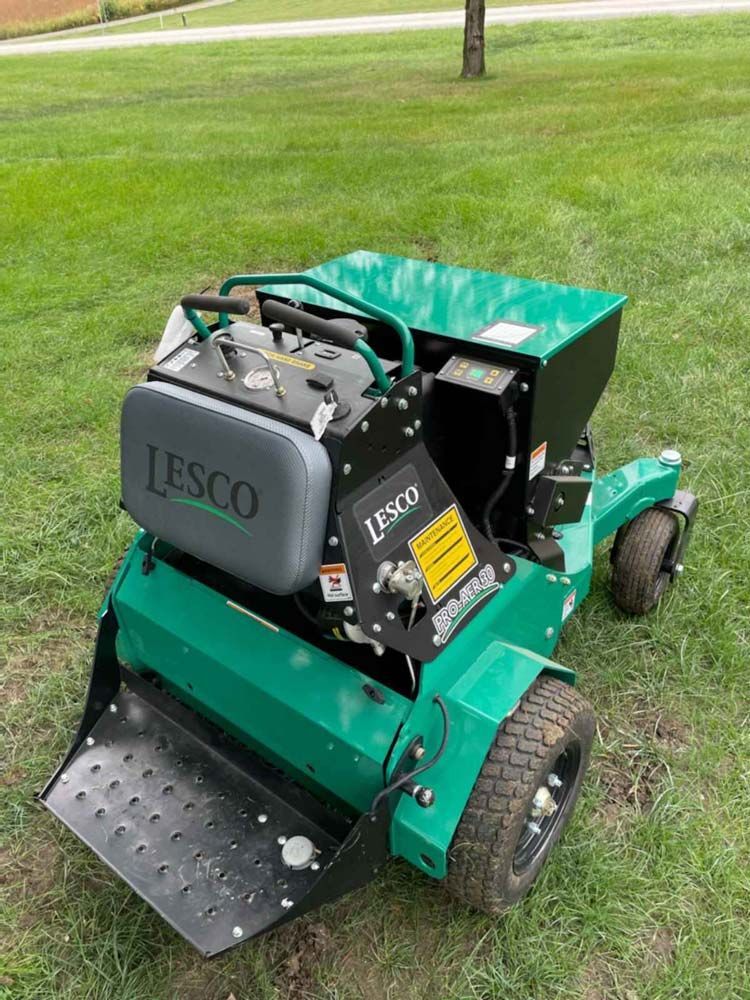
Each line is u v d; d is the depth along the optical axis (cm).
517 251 694
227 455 195
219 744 254
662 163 902
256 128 1249
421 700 214
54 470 449
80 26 3684
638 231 718
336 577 197
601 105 1245
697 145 959
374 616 201
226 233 776
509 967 235
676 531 337
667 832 264
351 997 230
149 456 214
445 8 2973
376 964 237
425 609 214
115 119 1423
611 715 310
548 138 1060
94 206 888
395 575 201
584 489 268
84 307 660
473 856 217
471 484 249
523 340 231
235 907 213
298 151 1095
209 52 2345
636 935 242
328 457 188
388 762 210
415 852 217
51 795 245
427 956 238
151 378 219
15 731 312
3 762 300
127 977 235
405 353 199
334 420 189
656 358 523
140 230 804
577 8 2505
